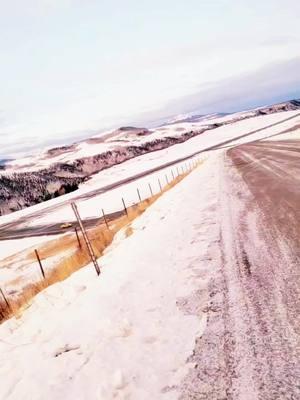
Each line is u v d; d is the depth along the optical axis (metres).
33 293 8.69
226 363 2.92
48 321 5.10
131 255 7.44
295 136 39.03
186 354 3.21
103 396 2.88
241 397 2.49
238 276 4.71
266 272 4.61
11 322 6.01
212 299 4.22
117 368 3.25
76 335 4.22
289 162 16.52
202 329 3.58
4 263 22.52
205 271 5.21
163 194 20.16
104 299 5.17
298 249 5.16
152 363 3.20
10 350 4.45
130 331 3.93
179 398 2.65
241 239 6.38
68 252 17.30
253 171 16.70
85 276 7.14
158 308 4.35
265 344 3.04
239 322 3.52
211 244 6.54
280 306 3.63
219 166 26.05
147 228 10.26
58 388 3.19
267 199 9.39
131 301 4.79
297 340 2.98
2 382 3.63
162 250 7.02
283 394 2.41
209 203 11.18
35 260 19.66
